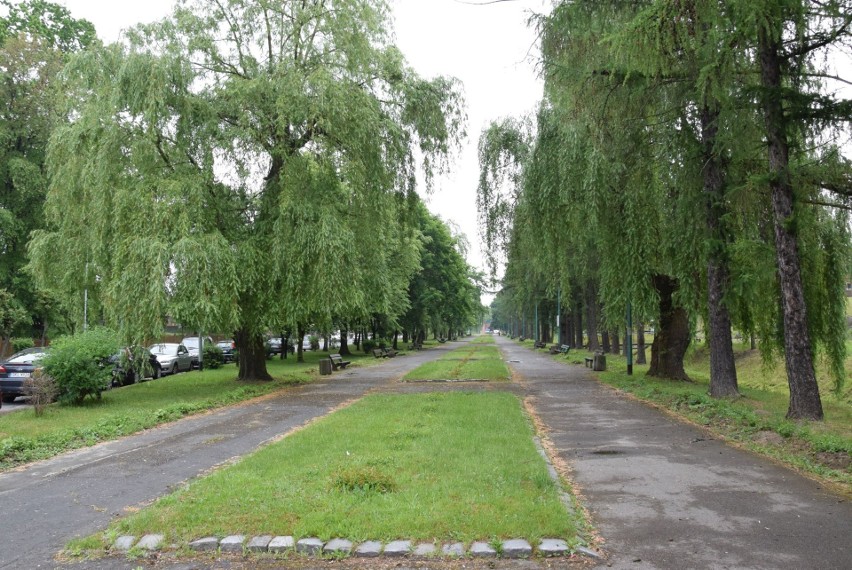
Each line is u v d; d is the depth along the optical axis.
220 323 15.55
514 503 5.79
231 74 17.67
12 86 32.25
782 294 10.91
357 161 17.11
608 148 14.82
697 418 11.70
